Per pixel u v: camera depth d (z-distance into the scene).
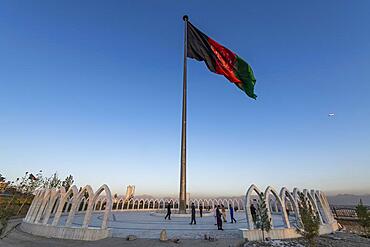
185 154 27.94
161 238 13.31
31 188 30.66
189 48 32.03
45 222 15.45
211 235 14.90
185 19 32.91
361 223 19.75
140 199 42.88
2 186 25.83
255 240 14.03
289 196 17.06
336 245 13.73
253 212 15.78
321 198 21.86
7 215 10.62
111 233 14.82
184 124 28.95
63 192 15.84
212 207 40.41
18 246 12.04
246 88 30.45
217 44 30.19
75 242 12.95
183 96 30.33
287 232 14.98
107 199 15.10
